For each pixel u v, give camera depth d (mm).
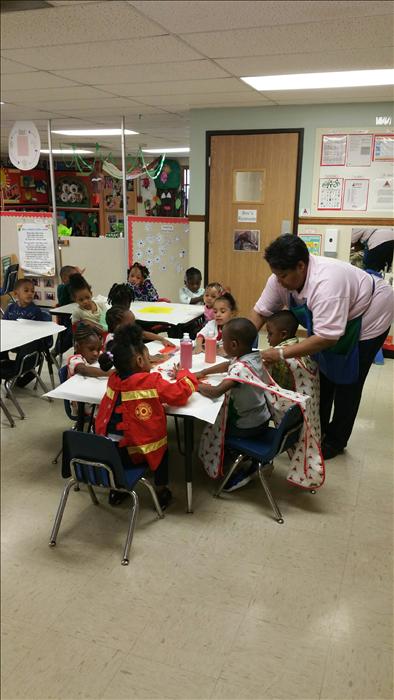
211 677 1591
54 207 5891
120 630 1759
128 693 1531
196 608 1862
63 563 2090
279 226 5297
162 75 3721
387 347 4977
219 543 2232
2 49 3068
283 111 4988
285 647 1701
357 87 4086
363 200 4957
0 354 3621
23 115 5754
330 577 2031
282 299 2838
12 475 2773
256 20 2537
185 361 2650
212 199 5465
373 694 1541
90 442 2023
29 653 1659
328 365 2770
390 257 4977
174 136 7559
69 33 2744
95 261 5902
